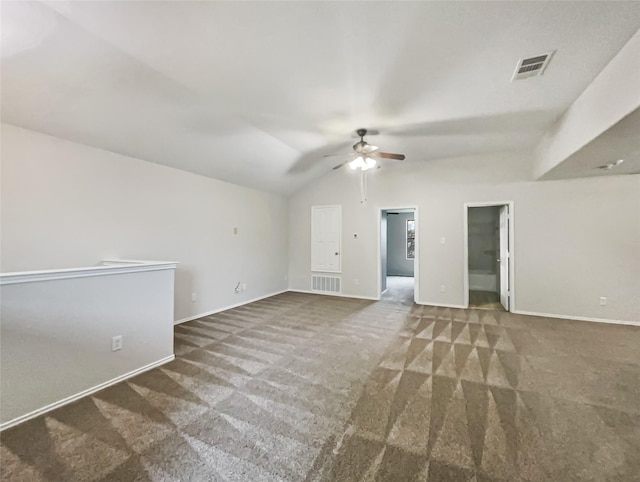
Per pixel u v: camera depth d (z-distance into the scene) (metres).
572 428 1.93
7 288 1.97
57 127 2.89
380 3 1.79
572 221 4.51
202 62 2.40
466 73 2.57
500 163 4.94
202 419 2.03
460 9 1.84
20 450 1.73
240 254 5.49
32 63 2.23
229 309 5.12
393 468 1.60
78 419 2.03
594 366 2.86
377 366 2.87
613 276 4.31
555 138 3.69
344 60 2.38
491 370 2.77
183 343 3.49
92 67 2.38
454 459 1.66
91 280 2.41
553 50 2.25
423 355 3.13
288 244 6.93
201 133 3.69
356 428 1.94
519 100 3.09
